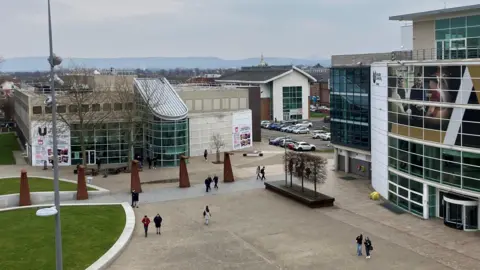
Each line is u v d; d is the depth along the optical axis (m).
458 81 38.62
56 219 25.66
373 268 32.06
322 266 32.66
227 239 38.59
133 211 46.25
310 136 103.94
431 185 41.88
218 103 85.62
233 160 74.25
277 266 32.84
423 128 42.31
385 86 48.22
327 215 44.78
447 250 35.00
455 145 39.31
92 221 42.44
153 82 77.38
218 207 48.34
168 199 51.62
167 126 70.19
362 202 49.12
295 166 52.00
